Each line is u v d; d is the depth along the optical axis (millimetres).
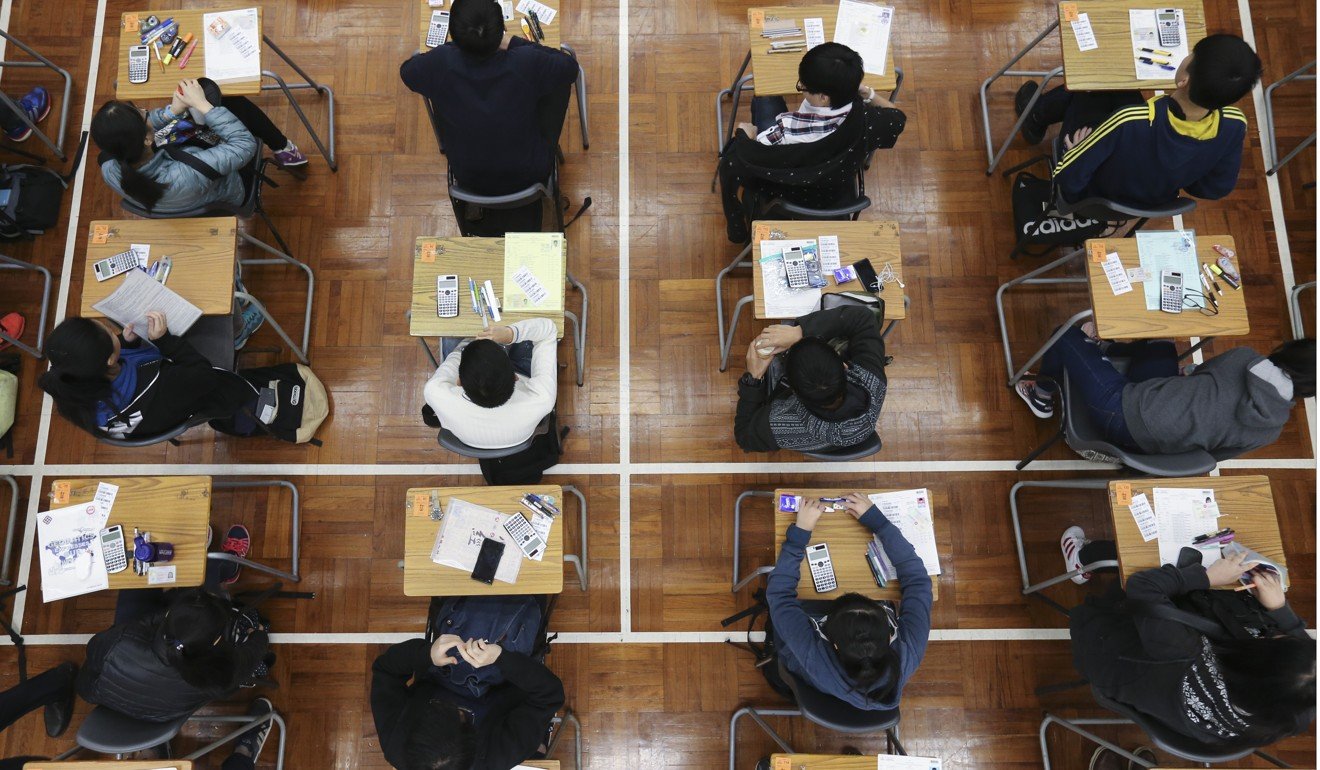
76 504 3316
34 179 4328
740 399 3574
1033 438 4152
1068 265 4359
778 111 4031
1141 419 3223
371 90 4613
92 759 3719
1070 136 3980
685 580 4004
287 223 4430
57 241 4398
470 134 3324
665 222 4441
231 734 3697
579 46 4672
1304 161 4480
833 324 3168
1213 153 3334
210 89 3693
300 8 4672
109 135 3154
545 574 3213
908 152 4543
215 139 3738
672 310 4320
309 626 3953
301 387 4004
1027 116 4340
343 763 3828
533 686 2926
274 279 4352
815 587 3186
